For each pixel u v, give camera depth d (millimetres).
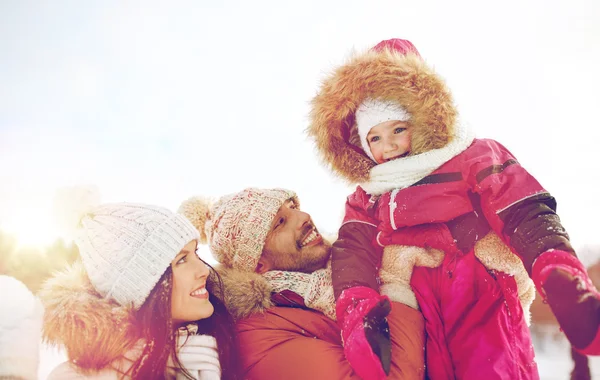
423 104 1454
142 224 1337
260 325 1519
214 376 1349
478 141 1489
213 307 1474
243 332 1512
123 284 1278
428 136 1469
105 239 1323
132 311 1272
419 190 1445
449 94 1479
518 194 1312
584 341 1021
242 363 1458
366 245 1543
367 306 1309
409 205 1448
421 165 1466
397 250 1529
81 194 1661
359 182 1639
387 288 1518
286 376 1400
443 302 1470
